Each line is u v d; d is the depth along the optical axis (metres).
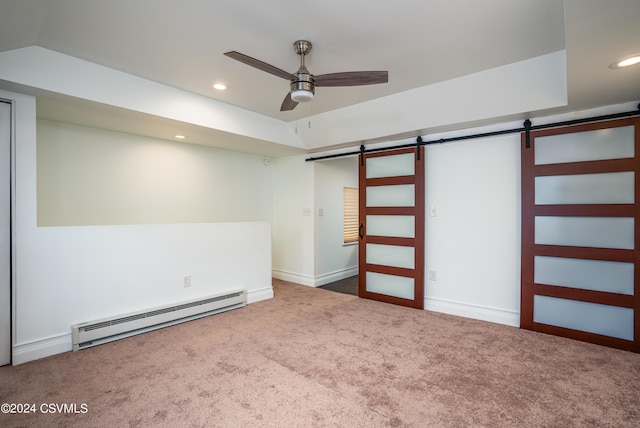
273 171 5.98
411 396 2.11
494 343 2.96
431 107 3.46
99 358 2.64
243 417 1.89
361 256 4.57
